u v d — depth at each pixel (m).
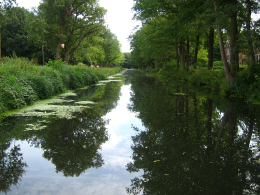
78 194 2.37
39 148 3.81
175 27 15.48
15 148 3.80
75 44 29.59
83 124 5.45
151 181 2.69
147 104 8.62
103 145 4.04
